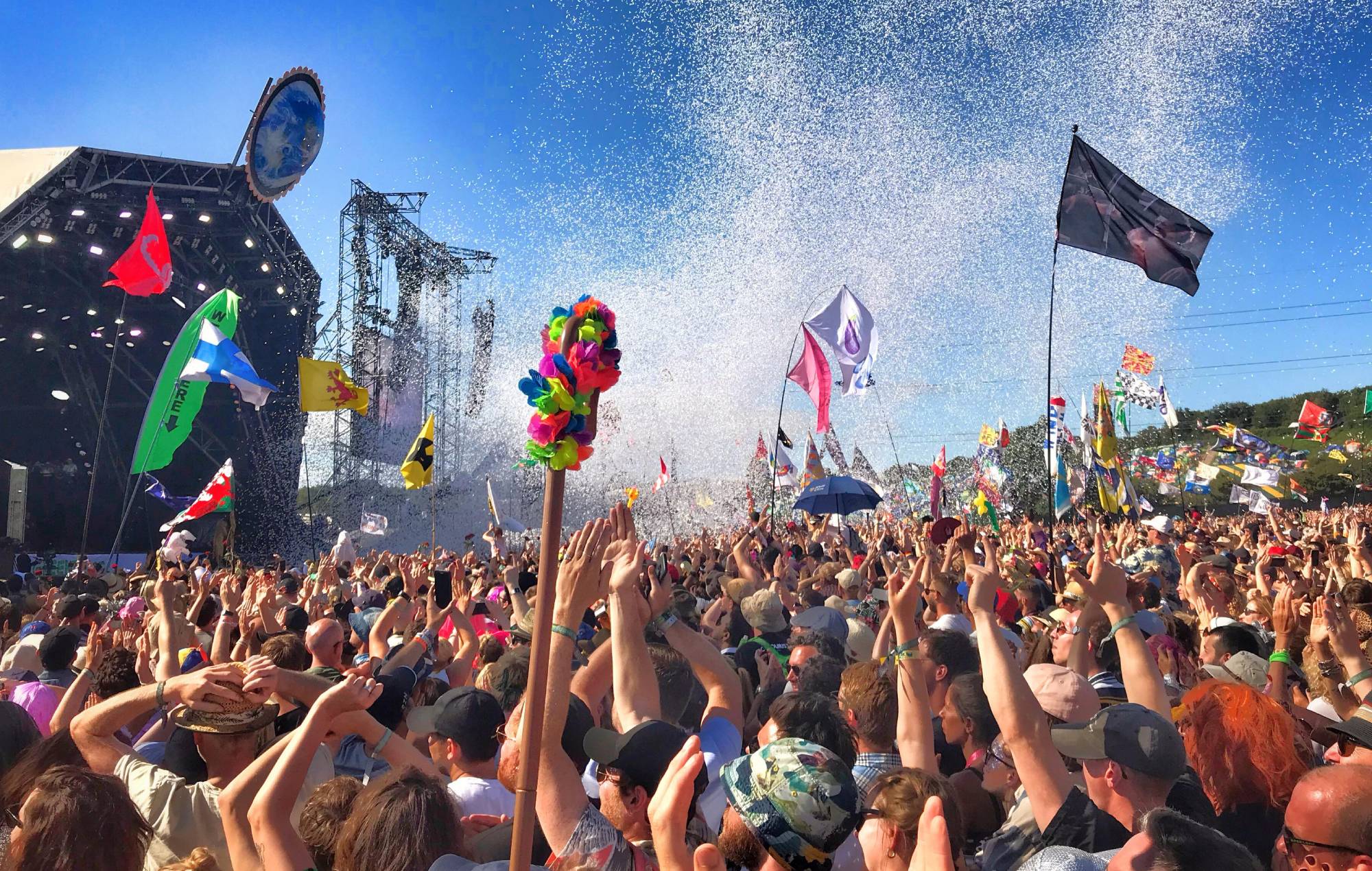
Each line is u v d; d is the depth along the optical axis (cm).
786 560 1143
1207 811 338
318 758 388
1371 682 463
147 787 350
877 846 298
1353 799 248
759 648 664
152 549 3981
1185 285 932
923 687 391
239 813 308
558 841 283
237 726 376
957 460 4503
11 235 3134
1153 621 617
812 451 2036
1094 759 336
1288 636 518
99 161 3228
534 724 242
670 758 306
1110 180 936
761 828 251
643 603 360
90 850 273
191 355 1508
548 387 249
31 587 2128
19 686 600
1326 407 6366
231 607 850
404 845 283
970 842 399
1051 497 925
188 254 3634
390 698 484
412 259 4566
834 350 1758
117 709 351
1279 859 286
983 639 350
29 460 3916
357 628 782
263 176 1555
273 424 4081
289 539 4172
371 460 4409
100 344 3694
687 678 445
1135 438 5656
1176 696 546
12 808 321
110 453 3953
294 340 4094
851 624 737
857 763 404
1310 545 1508
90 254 3378
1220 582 954
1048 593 898
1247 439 3897
